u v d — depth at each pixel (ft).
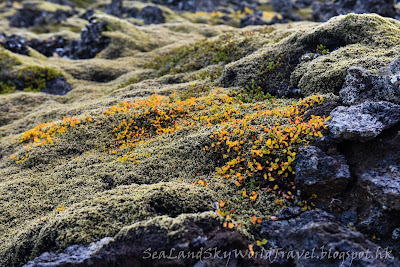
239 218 22.02
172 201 22.24
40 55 96.78
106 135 38.50
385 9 100.63
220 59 58.49
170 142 33.50
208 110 38.14
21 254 22.52
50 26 172.96
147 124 38.58
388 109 24.12
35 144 39.11
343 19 42.27
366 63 32.30
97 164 32.58
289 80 41.27
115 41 93.86
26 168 35.55
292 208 21.88
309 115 28.99
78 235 20.75
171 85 54.54
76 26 171.32
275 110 32.68
